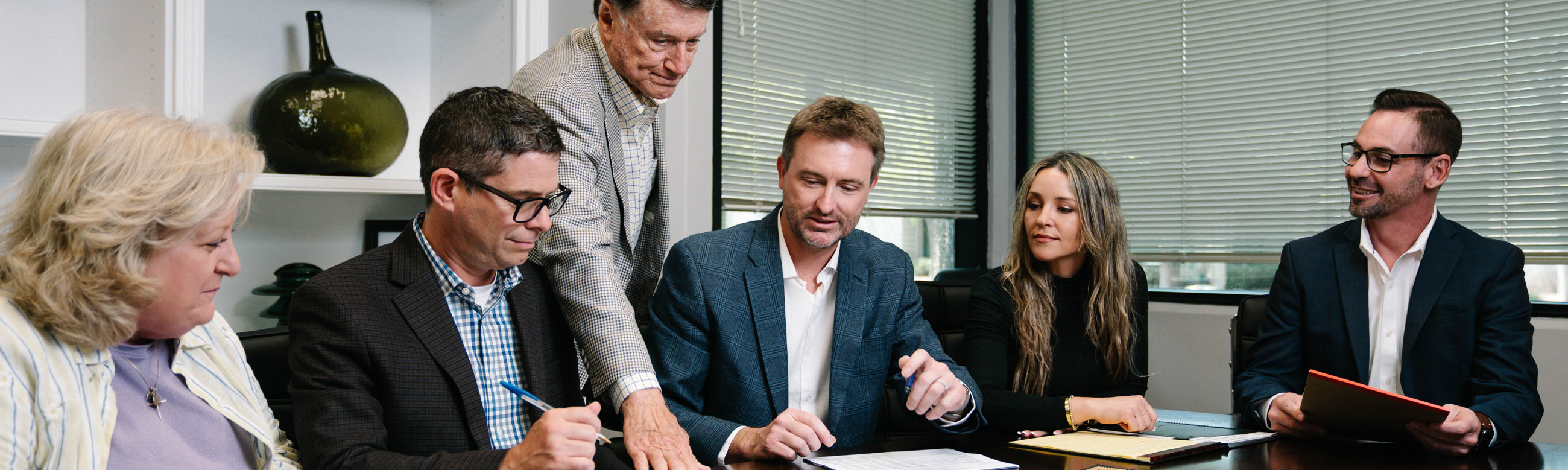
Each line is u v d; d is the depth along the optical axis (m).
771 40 2.97
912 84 3.43
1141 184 3.38
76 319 0.89
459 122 1.17
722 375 1.54
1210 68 3.22
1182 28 3.27
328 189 1.85
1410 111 1.70
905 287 1.69
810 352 1.62
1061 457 1.28
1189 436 1.42
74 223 0.86
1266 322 1.89
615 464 1.20
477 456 1.05
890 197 3.36
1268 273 3.11
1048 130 3.60
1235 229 3.18
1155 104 3.34
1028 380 1.92
